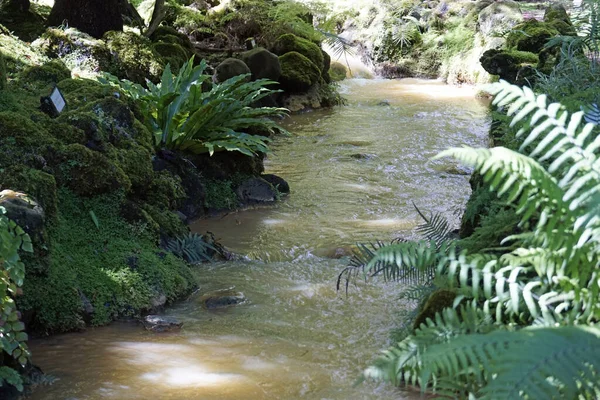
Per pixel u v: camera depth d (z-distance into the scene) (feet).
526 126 9.76
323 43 61.87
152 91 26.43
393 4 65.82
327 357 14.89
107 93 23.85
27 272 15.78
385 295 18.33
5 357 12.94
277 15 49.85
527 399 6.77
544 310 9.69
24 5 37.17
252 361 14.67
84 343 15.48
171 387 13.41
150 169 21.75
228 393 13.20
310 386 13.52
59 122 20.13
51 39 31.58
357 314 17.21
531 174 8.75
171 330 16.39
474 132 39.70
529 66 35.04
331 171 31.63
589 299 9.50
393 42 63.31
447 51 61.16
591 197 8.12
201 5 53.83
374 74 63.46
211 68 42.88
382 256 10.14
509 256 10.08
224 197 25.99
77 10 35.27
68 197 18.92
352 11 67.26
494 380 7.00
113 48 32.71
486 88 9.66
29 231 15.79
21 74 25.63
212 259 21.18
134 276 17.78
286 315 17.24
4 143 18.30
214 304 17.88
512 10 58.44
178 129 25.29
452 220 24.79
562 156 8.98
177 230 21.58
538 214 11.87
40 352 14.96
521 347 7.04
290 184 29.58
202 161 26.11
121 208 19.63
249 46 49.67
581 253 9.23
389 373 9.25
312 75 47.42
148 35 40.45
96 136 20.35
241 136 26.35
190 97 25.50
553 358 6.85
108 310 16.89
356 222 24.61
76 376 13.84
